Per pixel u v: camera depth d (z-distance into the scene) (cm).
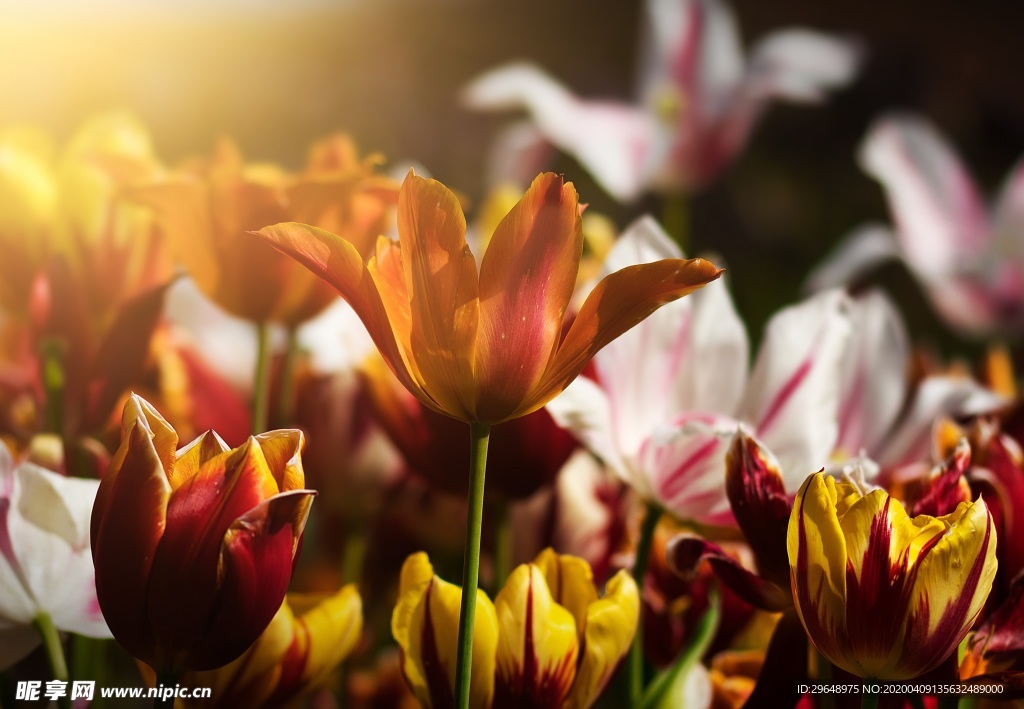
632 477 59
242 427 73
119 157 67
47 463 58
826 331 60
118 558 46
